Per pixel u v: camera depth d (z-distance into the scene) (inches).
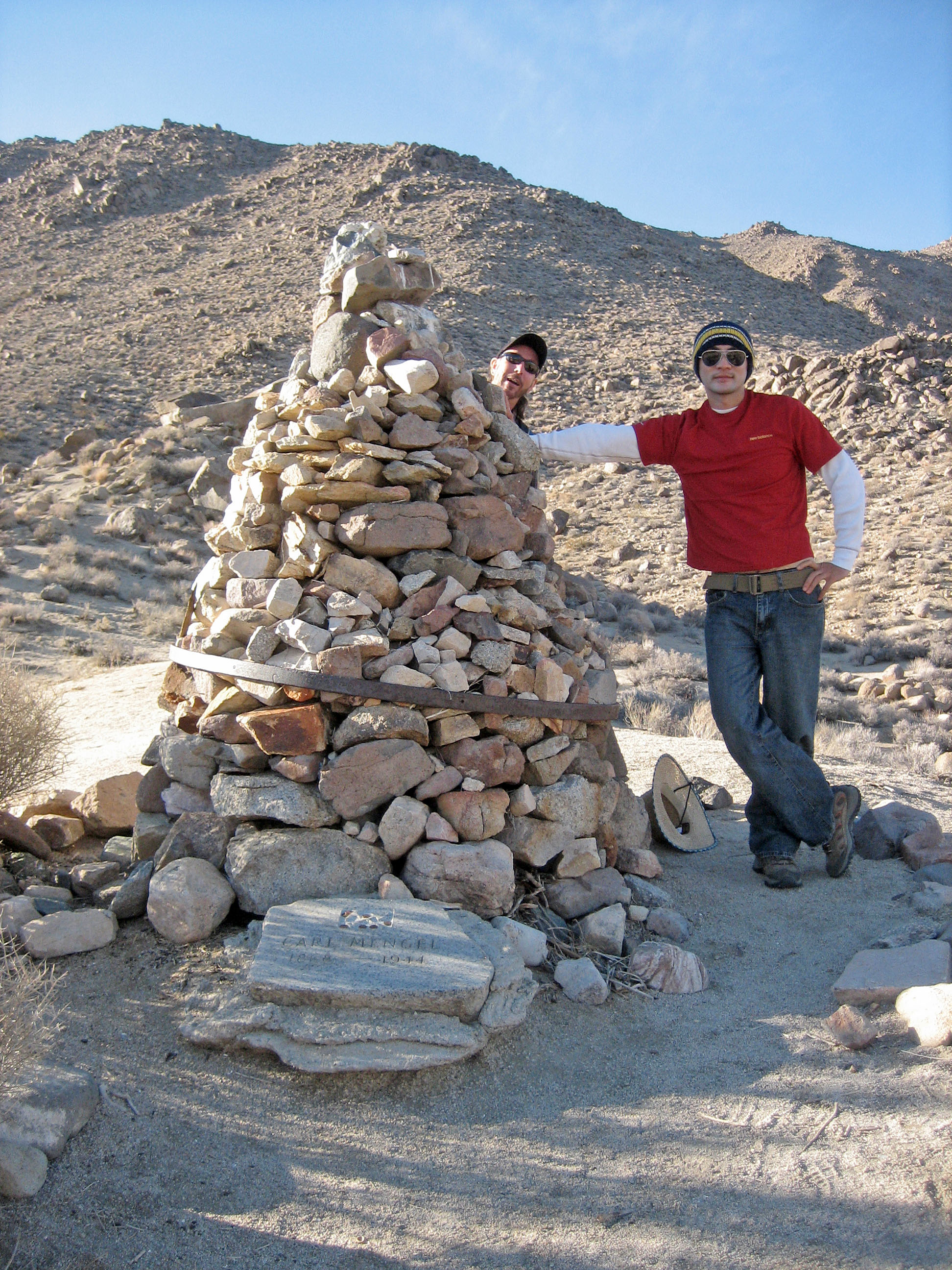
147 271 2942.9
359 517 152.3
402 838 143.8
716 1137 108.6
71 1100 106.6
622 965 144.3
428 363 158.9
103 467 1269.7
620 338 2459.4
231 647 156.3
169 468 1248.2
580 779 159.6
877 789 254.5
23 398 1686.8
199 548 1099.3
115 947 137.9
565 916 153.9
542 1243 94.4
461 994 120.5
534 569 173.9
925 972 134.1
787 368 1652.3
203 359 2016.5
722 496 173.6
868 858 195.0
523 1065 120.7
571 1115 113.1
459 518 160.4
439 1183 102.3
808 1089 116.1
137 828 157.2
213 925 139.4
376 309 169.9
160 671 616.7
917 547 975.6
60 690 564.4
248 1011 119.3
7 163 4537.4
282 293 2549.2
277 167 4224.9
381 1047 116.2
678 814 200.2
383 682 144.1
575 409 1823.3
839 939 156.5
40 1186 98.5
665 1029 130.8
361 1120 110.4
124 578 973.8
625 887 162.6
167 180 3993.6
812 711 182.5
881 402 1457.9
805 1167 102.5
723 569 176.2
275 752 142.4
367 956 125.9
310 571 153.1
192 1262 92.0
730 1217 96.4
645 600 938.1
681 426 178.5
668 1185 101.4
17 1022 104.8
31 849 176.2
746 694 177.2
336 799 142.2
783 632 174.9
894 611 833.5
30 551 1004.6
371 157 4178.2
